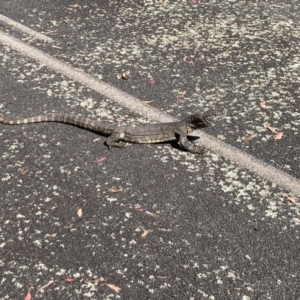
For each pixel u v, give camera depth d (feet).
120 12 16.61
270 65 13.80
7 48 14.25
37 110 11.59
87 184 9.45
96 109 11.74
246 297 7.38
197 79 13.07
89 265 7.83
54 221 8.64
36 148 10.36
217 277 7.68
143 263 7.89
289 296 7.41
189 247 8.18
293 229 8.59
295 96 12.43
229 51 14.48
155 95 12.35
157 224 8.61
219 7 17.20
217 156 10.31
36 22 15.80
